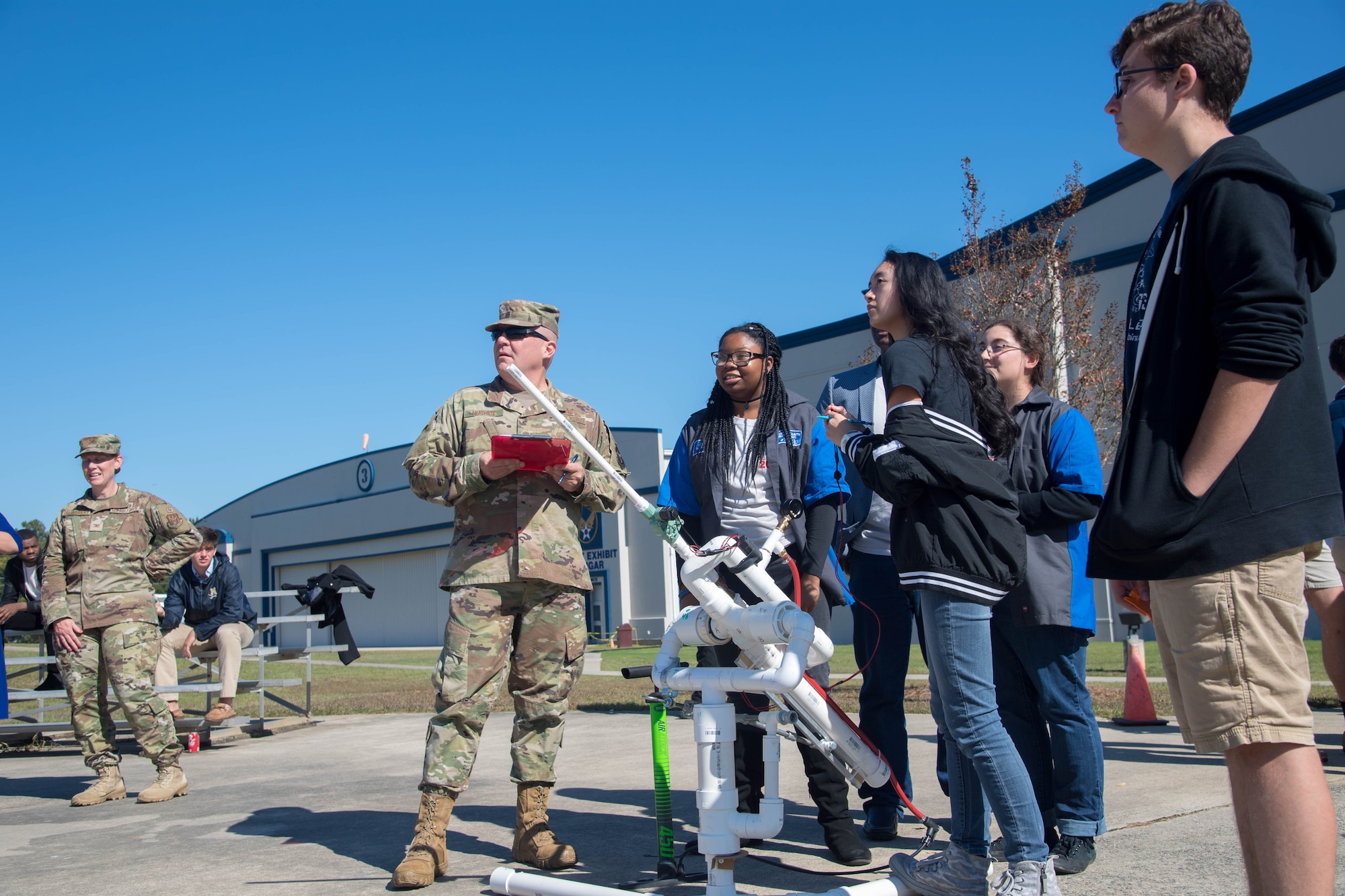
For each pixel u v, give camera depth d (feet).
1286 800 5.92
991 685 8.31
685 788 16.14
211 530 27.50
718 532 12.26
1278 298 5.81
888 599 12.69
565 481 11.65
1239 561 6.04
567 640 11.77
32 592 27.96
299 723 29.01
